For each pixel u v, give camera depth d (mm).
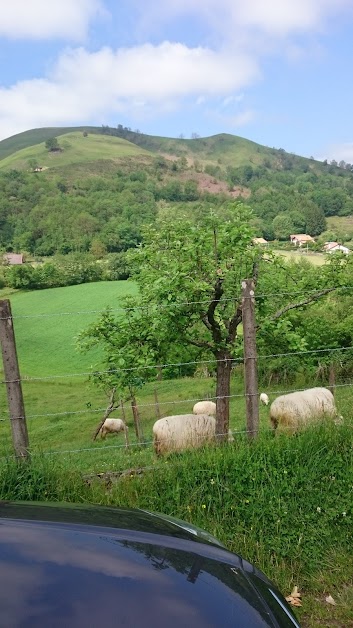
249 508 4930
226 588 2779
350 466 5297
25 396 39344
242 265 11062
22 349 63125
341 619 4066
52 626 2303
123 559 2826
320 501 5023
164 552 2986
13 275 103875
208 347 10680
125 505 5039
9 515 3209
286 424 9617
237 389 30219
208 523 4855
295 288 11789
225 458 5281
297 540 4758
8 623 2295
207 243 10695
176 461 5500
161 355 10977
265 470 5180
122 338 10891
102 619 2375
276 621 2666
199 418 9477
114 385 11508
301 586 4469
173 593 2623
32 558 2732
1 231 172625
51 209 182000
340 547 4754
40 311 83812
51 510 3387
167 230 11859
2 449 5891
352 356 25031
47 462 5441
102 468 5875
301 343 10758
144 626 2379
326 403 10047
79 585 2564
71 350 61844
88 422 30531
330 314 22141
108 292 92625
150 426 28156
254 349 6004
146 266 11742
